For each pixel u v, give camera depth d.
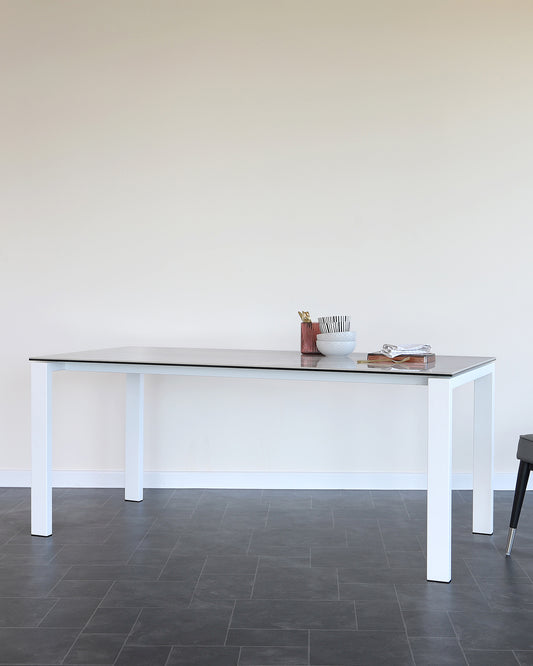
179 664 2.04
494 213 3.99
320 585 2.63
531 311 4.00
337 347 3.42
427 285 4.03
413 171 4.02
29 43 4.14
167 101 4.10
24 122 4.15
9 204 4.17
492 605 2.46
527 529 3.33
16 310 4.18
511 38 3.96
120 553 2.98
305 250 4.07
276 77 4.05
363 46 4.02
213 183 4.10
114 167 4.14
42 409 3.20
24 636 2.21
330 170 4.05
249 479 4.12
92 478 4.16
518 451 2.94
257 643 2.17
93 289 4.16
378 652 2.12
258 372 2.93
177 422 4.16
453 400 4.05
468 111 3.99
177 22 4.08
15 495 3.98
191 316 4.13
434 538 2.66
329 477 4.09
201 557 2.94
